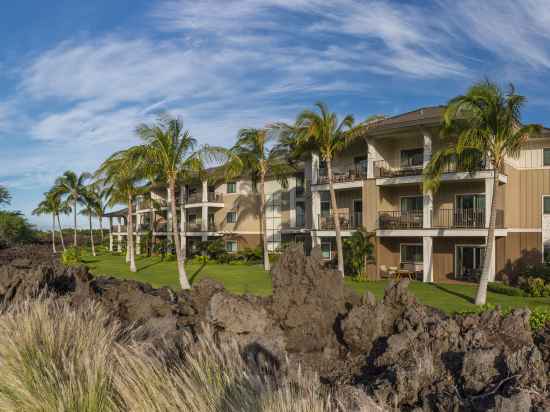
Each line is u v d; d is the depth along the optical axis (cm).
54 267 1188
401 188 2862
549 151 2558
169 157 2517
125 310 845
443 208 2694
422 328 592
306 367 540
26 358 450
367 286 2311
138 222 6091
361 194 3039
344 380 518
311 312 682
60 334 506
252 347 515
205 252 4294
